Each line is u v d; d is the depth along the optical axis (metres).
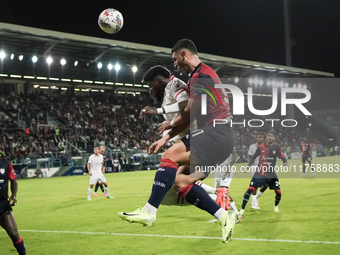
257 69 32.69
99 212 9.32
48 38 22.53
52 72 30.50
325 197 10.62
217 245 5.51
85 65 30.30
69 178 23.16
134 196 12.64
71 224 7.73
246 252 5.08
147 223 3.28
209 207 3.48
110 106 35.66
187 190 3.48
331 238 5.71
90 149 28.23
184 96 3.71
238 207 9.26
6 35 21.58
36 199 12.49
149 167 30.28
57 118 31.44
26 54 25.00
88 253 5.31
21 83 32.09
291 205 9.31
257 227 6.75
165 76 4.06
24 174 23.78
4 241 6.31
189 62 3.64
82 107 33.81
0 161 4.98
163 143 3.59
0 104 29.02
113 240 6.09
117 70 31.08
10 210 4.96
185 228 6.84
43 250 5.57
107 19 5.21
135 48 25.72
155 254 5.14
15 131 27.88
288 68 33.19
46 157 25.23
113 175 24.58
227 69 32.81
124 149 29.36
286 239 5.75
